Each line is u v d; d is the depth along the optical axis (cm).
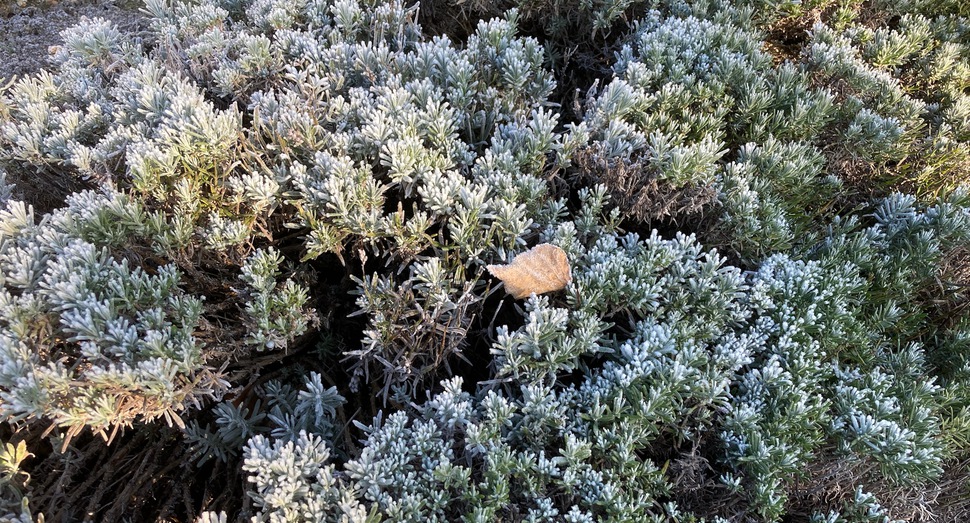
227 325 224
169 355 186
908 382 230
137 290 195
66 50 328
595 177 255
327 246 216
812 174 276
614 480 189
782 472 194
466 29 359
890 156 296
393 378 217
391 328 207
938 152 304
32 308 184
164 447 216
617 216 255
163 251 210
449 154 240
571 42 344
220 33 299
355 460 186
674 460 208
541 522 180
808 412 203
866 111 294
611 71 320
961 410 219
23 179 271
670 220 264
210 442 204
